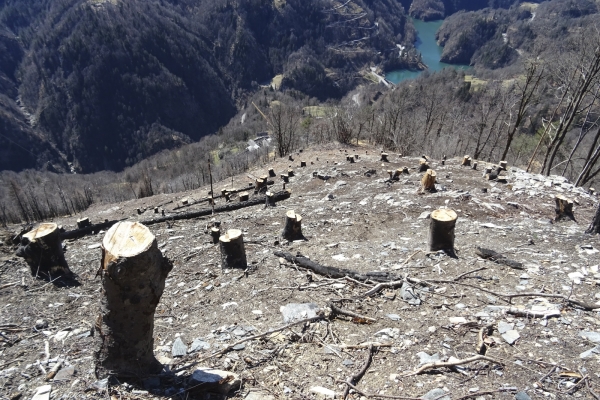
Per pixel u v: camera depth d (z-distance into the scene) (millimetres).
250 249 8844
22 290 7090
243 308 5770
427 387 3814
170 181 41750
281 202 14203
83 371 4371
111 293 3564
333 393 3846
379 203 11953
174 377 4062
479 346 4297
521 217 9938
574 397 3564
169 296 6809
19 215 29641
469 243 7707
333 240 9227
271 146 40781
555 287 5555
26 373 4500
